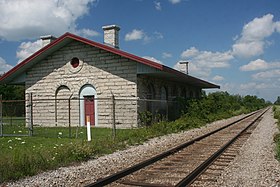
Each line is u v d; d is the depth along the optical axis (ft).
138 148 43.75
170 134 62.23
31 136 59.00
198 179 25.13
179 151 40.45
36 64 88.63
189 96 125.70
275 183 24.27
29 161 30.01
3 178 26.61
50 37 93.40
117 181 24.80
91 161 34.91
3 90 177.27
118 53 75.20
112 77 79.77
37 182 26.18
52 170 30.68
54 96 86.17
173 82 104.99
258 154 37.73
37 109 87.92
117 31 87.66
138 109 76.48
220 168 29.53
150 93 85.97
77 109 83.30
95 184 22.39
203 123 90.38
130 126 76.64
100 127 77.87
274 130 69.97
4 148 43.27
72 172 29.45
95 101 81.41
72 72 84.48
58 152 35.17
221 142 49.75
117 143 45.73
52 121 86.12
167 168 29.86
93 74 81.97
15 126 83.51
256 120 114.42
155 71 75.46
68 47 85.25
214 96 133.28
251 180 25.25
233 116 160.56
